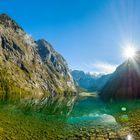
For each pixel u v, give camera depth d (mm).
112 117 59062
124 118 52938
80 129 43062
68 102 151750
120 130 39562
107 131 39906
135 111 65125
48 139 34438
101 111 78812
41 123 48656
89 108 94562
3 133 34688
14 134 35188
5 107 75188
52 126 45812
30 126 43562
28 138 33906
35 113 67312
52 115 65875
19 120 49438
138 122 45438
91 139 34688
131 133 36000
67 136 36969
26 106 88438
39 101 138500
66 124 49344
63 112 76250
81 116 64562
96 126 46125
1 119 47344
